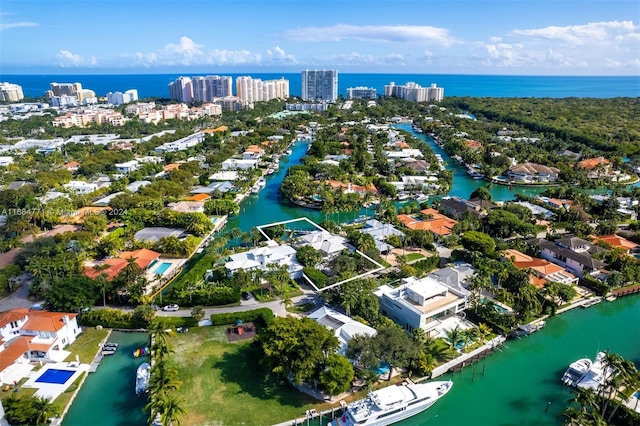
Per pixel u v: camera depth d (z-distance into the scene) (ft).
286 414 281.74
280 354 301.63
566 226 610.24
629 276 453.17
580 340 375.25
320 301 421.59
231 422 273.75
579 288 455.63
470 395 311.27
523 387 319.06
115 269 449.06
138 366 330.54
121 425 274.98
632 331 389.60
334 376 282.56
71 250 494.18
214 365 327.67
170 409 251.19
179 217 596.70
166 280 466.29
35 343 333.42
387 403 276.62
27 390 297.74
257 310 391.04
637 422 270.26
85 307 385.50
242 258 489.26
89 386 309.42
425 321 356.18
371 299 379.76
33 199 638.94
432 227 598.34
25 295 430.20
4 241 524.52
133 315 374.22
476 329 359.66
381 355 304.30
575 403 301.22
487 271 410.11
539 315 399.85
